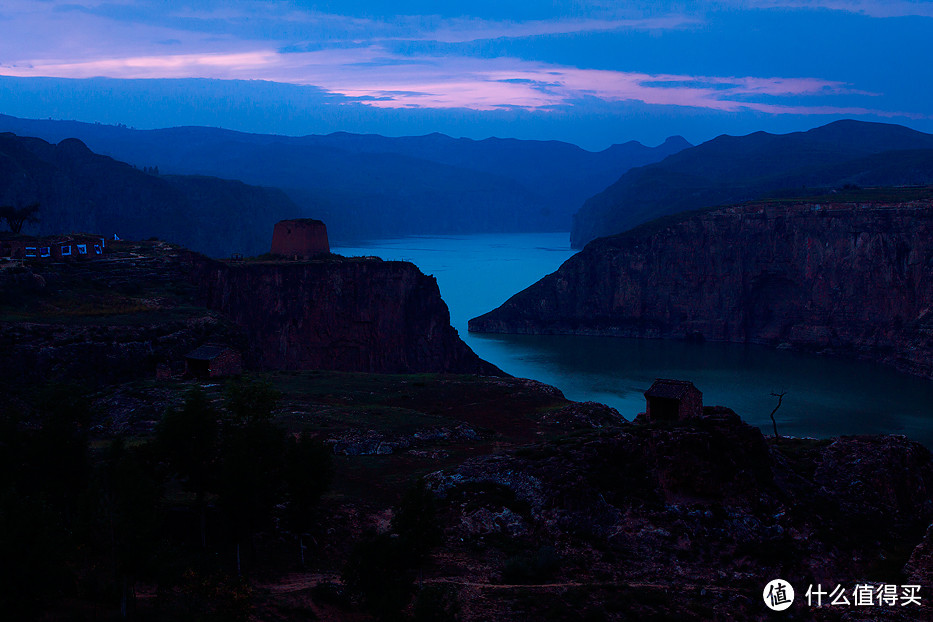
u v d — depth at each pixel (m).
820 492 57.34
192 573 37.91
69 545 36.78
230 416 56.28
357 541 48.91
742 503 54.66
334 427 71.06
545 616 42.84
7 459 45.78
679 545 51.09
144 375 90.81
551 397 92.81
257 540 47.16
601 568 48.81
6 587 33.69
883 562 51.44
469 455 66.56
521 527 52.09
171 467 46.91
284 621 38.41
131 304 107.88
